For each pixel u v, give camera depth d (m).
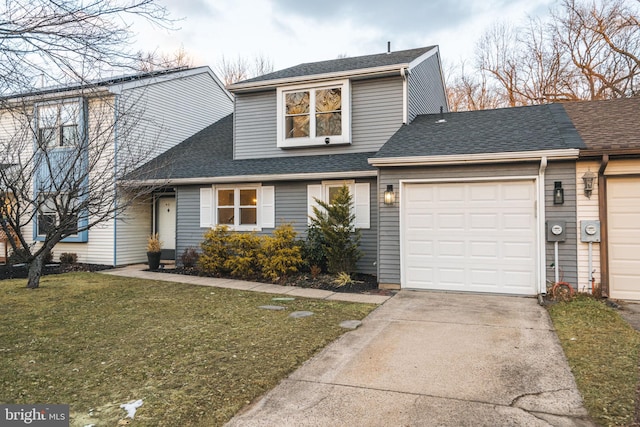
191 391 3.58
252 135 12.43
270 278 9.52
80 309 6.68
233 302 7.20
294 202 10.74
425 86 12.88
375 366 4.18
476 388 3.63
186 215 11.91
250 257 9.76
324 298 7.57
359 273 10.06
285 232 9.65
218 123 16.09
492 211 7.82
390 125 10.97
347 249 9.21
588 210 7.15
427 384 3.73
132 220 12.60
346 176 9.91
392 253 8.42
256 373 3.97
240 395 3.50
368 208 10.02
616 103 9.77
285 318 6.05
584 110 9.61
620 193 7.06
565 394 3.46
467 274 7.96
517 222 7.65
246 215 11.30
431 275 8.22
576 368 4.00
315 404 3.35
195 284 9.07
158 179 10.95
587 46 20.58
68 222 7.22
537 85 22.58
